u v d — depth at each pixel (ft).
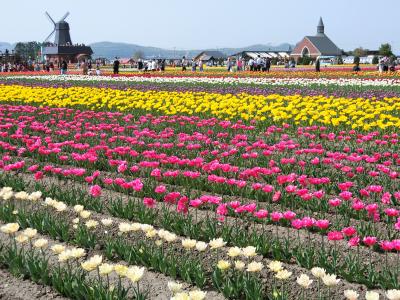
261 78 121.70
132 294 17.58
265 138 45.37
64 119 55.31
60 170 27.96
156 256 19.38
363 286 18.04
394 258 20.65
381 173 32.76
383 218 24.88
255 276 17.62
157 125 50.49
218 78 123.75
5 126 44.06
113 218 25.26
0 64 227.61
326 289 17.74
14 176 33.37
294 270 19.19
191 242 17.42
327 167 34.30
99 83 106.93
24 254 20.57
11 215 24.31
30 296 17.37
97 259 15.64
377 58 289.94
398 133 45.57
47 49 416.46
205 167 28.78
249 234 23.03
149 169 32.68
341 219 24.98
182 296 13.65
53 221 23.11
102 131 47.26
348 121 47.93
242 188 28.50
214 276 17.70
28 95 70.49
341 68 199.72
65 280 17.43
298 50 466.70
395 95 73.36
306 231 23.65
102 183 31.48
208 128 48.80
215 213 26.07
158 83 107.04
